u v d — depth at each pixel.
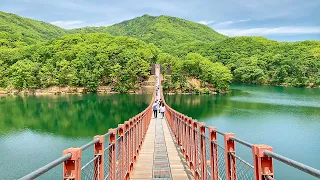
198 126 5.88
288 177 14.21
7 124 32.62
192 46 133.62
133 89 69.81
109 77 72.31
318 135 25.50
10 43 95.19
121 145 5.45
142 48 91.75
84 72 68.44
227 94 65.44
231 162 3.43
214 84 69.31
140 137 10.31
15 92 66.25
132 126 7.31
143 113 12.39
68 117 38.66
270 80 86.44
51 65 70.75
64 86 69.25
